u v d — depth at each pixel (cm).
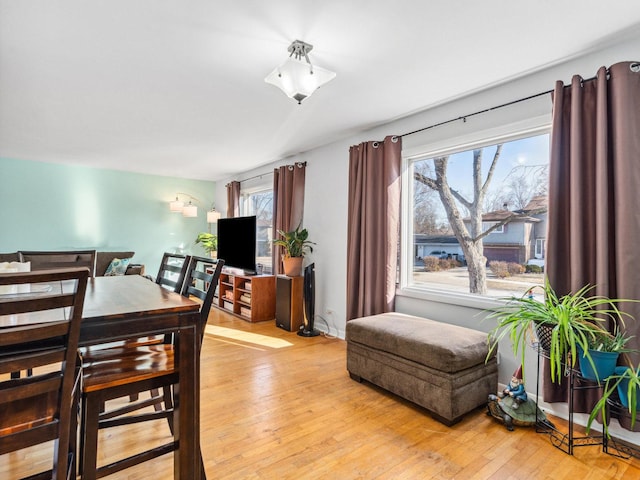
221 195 687
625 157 188
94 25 183
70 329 96
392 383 242
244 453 180
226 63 224
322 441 192
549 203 218
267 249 565
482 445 190
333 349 350
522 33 191
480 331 265
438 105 295
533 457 180
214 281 158
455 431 204
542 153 249
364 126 351
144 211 627
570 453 182
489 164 281
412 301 317
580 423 212
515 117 248
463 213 299
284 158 494
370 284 337
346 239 389
